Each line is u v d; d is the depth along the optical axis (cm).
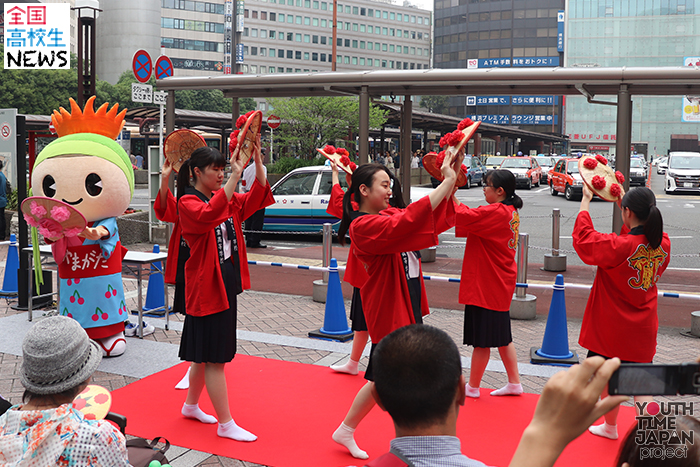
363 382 528
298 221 1392
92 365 225
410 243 320
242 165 396
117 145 631
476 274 471
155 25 9775
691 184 2802
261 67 12044
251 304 826
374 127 2867
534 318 756
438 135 4503
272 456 390
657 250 386
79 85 1470
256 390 508
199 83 1238
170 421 445
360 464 377
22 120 761
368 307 373
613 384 112
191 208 396
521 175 3347
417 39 13538
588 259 392
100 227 590
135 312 767
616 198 407
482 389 511
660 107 9231
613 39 9275
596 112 9325
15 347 620
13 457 211
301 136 2889
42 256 726
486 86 1112
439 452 153
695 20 8900
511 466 112
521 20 9819
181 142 468
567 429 112
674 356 611
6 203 1380
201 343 411
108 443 218
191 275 410
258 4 11894
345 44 12800
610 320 395
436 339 163
